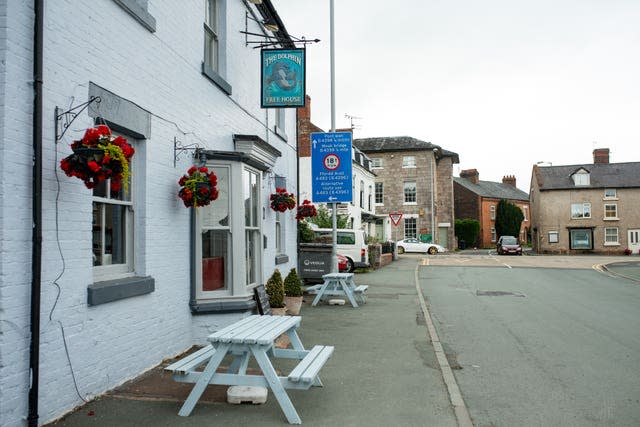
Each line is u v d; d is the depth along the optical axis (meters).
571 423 4.78
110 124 5.46
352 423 4.64
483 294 14.97
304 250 15.74
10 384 3.97
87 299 4.91
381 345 7.92
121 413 4.70
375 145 49.50
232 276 7.77
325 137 13.63
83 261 4.87
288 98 9.89
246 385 4.71
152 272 6.26
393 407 5.08
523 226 73.25
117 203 5.73
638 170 51.72
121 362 5.52
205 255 7.72
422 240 47.44
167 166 6.70
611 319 10.64
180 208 7.08
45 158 4.38
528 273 23.06
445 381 5.98
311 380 4.55
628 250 49.50
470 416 4.96
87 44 4.96
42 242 4.33
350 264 21.67
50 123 4.44
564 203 51.62
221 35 9.12
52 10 4.47
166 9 6.71
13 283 4.02
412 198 47.94
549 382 6.11
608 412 5.07
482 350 7.79
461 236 59.94
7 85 3.99
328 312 11.22
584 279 20.38
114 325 5.38
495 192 70.62
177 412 4.77
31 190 4.21
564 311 11.73
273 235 11.78
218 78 8.48
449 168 53.78
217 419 4.63
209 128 8.23
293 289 10.34
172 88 6.88
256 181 9.03
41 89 4.26
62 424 4.39
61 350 4.56
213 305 7.40
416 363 6.82
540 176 53.72
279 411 4.89
